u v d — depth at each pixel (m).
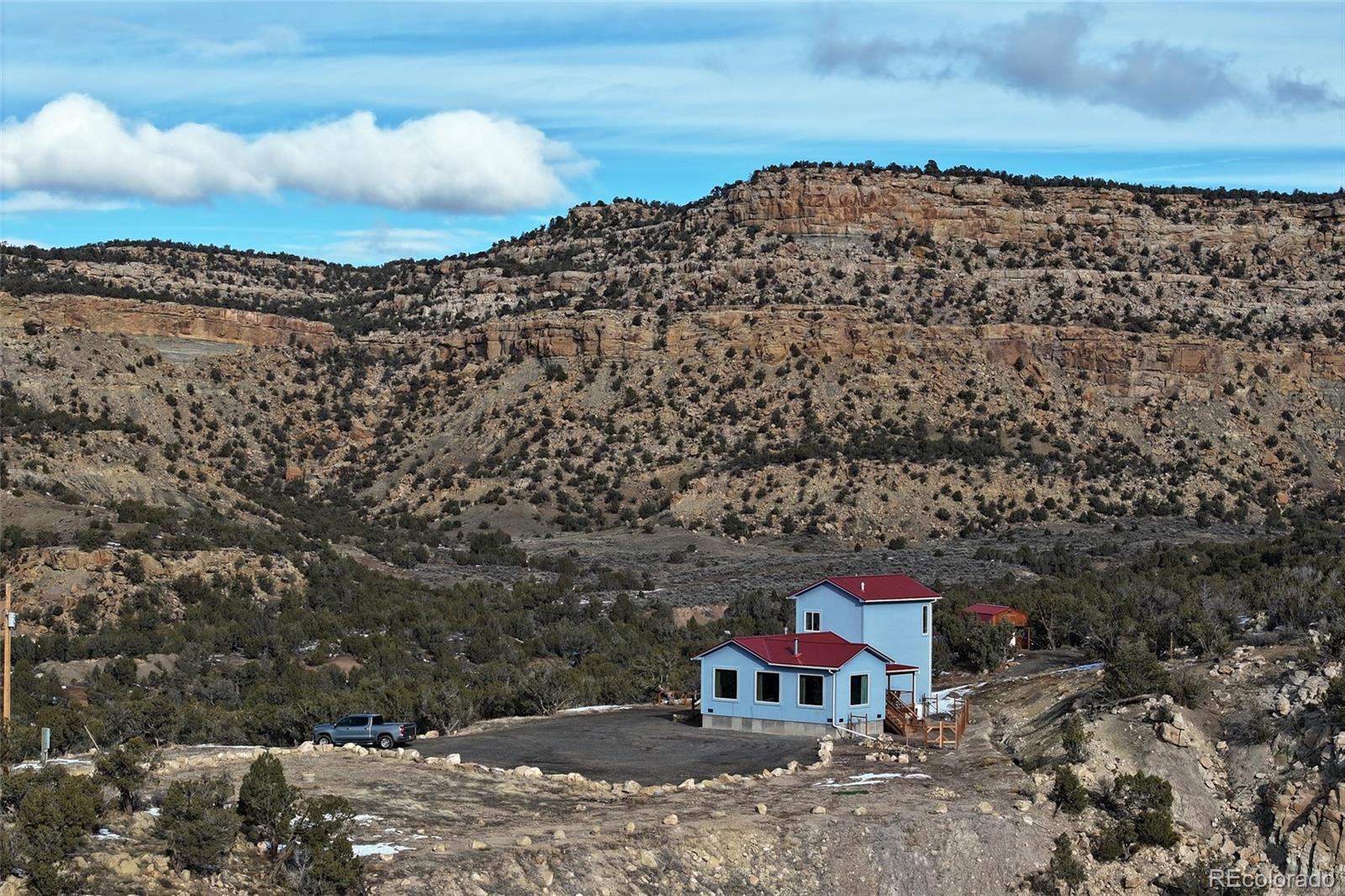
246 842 36.88
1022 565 136.38
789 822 43.00
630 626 105.75
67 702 75.50
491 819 42.31
